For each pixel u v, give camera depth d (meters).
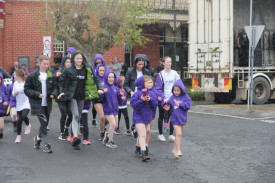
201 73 15.99
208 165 6.47
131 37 22.11
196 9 15.92
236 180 5.61
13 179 5.64
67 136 8.70
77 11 18.81
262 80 16.08
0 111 8.48
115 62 17.94
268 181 5.57
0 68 12.50
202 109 14.53
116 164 6.52
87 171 6.08
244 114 13.14
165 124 9.68
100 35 19.03
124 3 20.25
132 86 8.52
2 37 22.31
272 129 10.01
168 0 26.05
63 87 7.55
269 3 17.11
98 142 8.41
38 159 6.86
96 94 7.78
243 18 16.47
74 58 7.57
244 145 8.07
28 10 22.50
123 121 11.62
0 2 20.92
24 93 7.65
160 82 8.65
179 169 6.21
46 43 16.59
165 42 28.47
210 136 9.08
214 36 15.58
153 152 7.48
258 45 16.62
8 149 7.66
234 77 15.72
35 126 10.60
